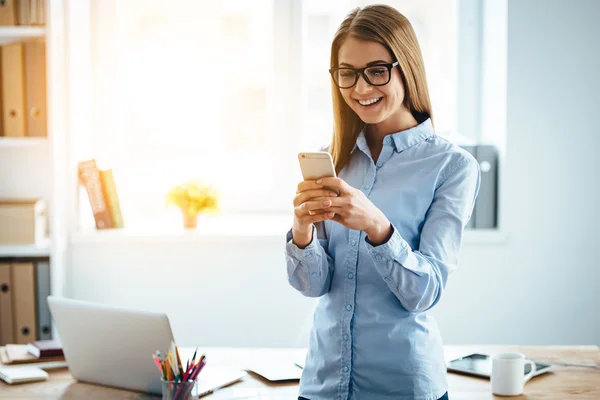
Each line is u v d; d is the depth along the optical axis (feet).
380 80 4.85
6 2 9.25
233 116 11.05
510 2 9.82
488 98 10.58
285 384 6.20
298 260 4.99
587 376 6.32
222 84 10.98
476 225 10.25
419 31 10.84
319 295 5.16
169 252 10.09
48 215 10.16
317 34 10.86
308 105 11.01
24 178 10.30
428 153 5.07
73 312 6.09
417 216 4.98
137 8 10.82
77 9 9.95
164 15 10.87
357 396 5.01
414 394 4.88
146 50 10.93
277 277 10.12
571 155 10.01
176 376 5.11
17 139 9.39
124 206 10.66
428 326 5.00
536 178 10.02
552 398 5.82
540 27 9.86
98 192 10.18
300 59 10.85
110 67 10.62
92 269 10.07
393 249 4.48
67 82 9.68
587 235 10.09
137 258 10.09
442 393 4.99
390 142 5.13
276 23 10.80
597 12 9.86
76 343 6.20
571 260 10.12
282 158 11.05
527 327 10.20
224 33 10.91
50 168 9.56
